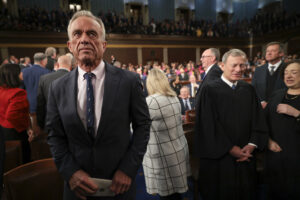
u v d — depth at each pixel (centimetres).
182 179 166
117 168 98
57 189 131
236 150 153
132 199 104
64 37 1202
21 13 1252
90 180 92
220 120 161
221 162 160
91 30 93
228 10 2216
